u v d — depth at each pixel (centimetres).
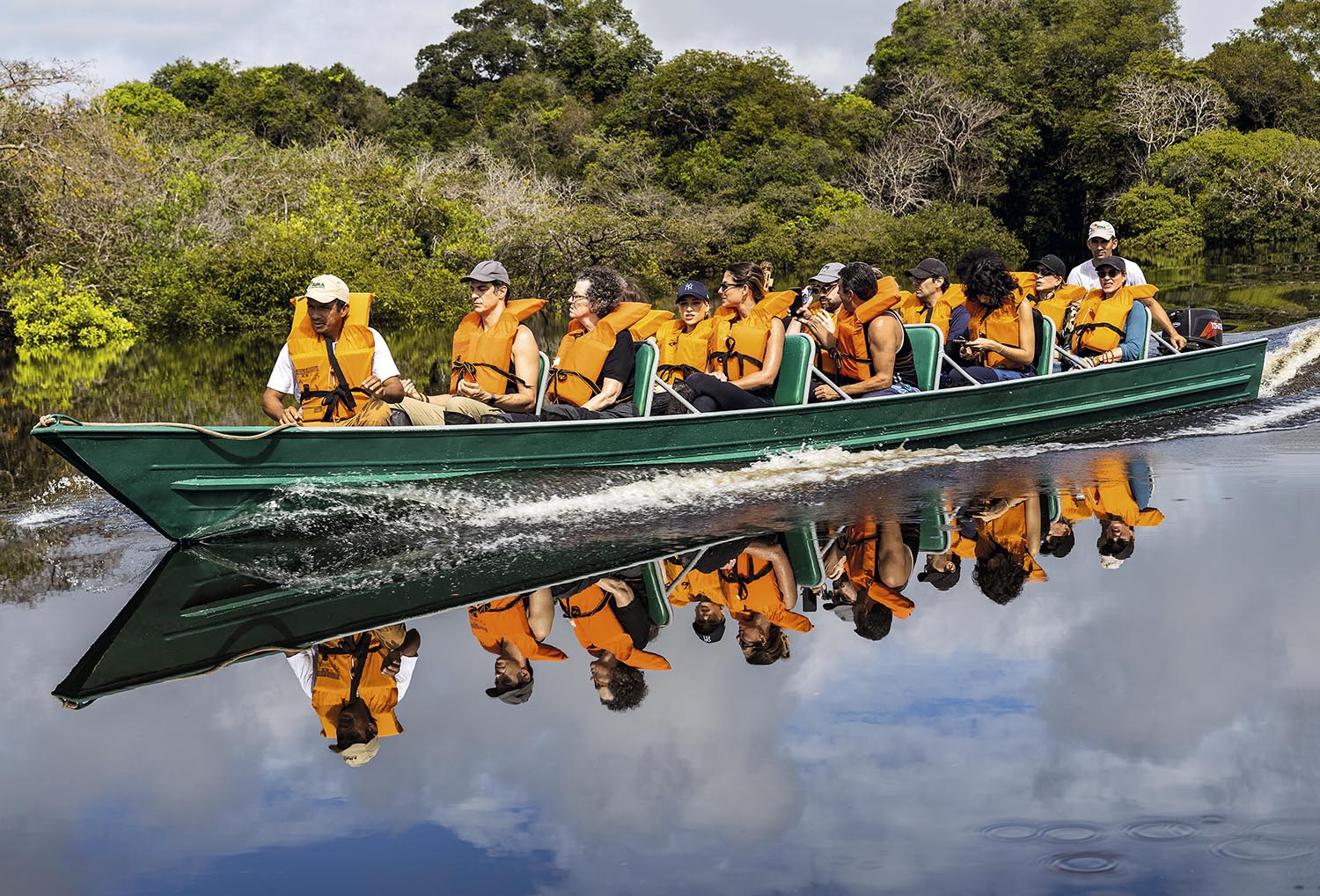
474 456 592
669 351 743
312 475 559
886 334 721
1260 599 429
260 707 369
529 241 2575
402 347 1616
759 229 3731
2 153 1847
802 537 539
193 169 2402
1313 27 4784
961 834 274
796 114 4459
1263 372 1000
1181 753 311
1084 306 884
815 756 319
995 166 4478
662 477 645
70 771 325
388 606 464
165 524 546
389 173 2441
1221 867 257
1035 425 788
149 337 1841
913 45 5169
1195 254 3384
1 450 839
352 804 302
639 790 304
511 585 484
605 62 5862
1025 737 325
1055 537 524
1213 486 616
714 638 416
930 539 530
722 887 255
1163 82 4319
